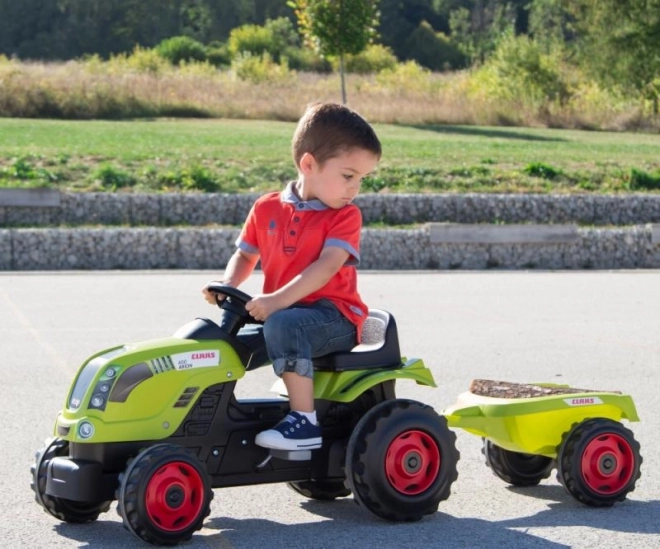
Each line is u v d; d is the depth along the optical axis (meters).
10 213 18.61
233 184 20.30
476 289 14.66
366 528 4.45
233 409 4.35
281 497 5.02
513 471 5.18
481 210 20.44
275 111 30.94
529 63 36.28
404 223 20.09
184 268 17.73
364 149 4.36
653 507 4.84
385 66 51.88
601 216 20.86
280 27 70.88
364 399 4.59
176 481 4.04
